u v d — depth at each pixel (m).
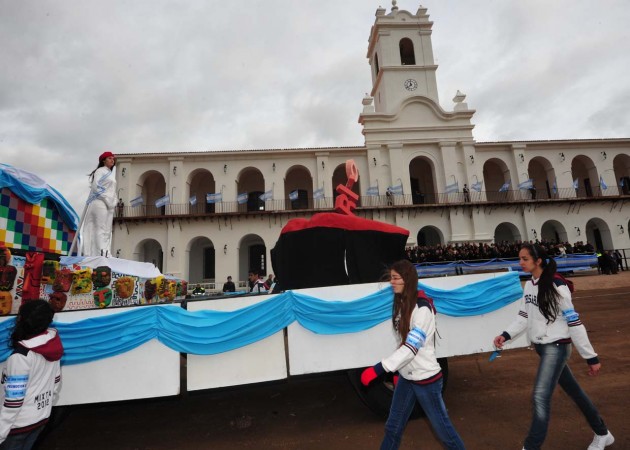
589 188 29.72
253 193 29.36
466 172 27.14
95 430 4.21
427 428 3.76
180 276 24.67
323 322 3.76
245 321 3.61
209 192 29.52
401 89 29.00
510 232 30.25
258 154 26.75
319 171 26.86
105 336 3.40
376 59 32.41
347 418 4.18
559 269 20.83
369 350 3.81
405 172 27.30
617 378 5.11
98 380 3.37
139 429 4.21
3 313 3.63
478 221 26.31
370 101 28.22
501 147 28.03
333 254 4.39
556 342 2.88
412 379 2.44
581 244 22.95
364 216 26.38
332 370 3.70
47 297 4.08
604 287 17.48
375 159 26.98
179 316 3.53
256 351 3.63
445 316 4.05
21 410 2.46
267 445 3.63
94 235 5.69
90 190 5.75
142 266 5.99
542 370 2.86
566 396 4.53
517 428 3.69
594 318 10.00
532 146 28.09
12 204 4.67
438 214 26.66
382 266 4.50
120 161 25.95
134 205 24.64
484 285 4.21
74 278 4.21
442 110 27.80
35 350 2.51
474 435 3.59
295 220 4.55
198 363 3.53
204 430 4.11
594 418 3.03
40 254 4.12
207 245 28.58
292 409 4.62
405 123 27.86
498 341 3.20
